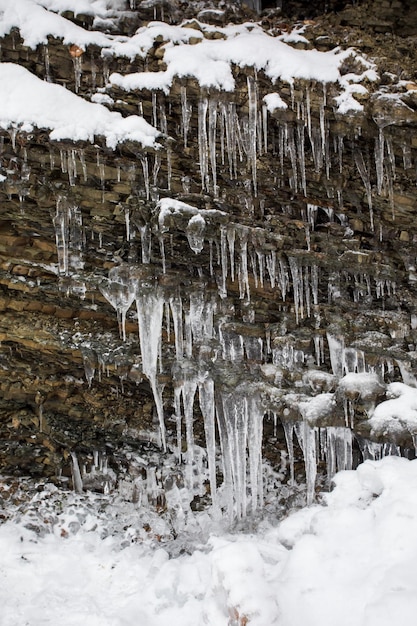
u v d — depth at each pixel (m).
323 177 6.44
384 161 6.40
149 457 6.53
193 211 5.73
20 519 5.84
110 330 6.34
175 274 6.09
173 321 6.29
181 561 5.03
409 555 3.74
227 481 6.03
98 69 5.98
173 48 6.00
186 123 6.00
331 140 6.37
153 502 6.31
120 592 5.02
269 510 6.06
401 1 7.10
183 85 5.92
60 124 5.51
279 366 6.01
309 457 5.60
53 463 6.43
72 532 5.84
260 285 6.34
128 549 5.57
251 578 3.79
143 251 5.94
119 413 6.57
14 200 5.74
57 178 5.75
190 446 6.04
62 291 6.09
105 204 5.88
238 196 6.23
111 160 5.73
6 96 5.46
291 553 4.07
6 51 5.75
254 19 6.95
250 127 6.09
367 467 4.86
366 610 3.35
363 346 6.08
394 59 6.64
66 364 6.38
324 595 3.64
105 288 5.93
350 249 6.37
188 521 6.04
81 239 5.99
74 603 4.90
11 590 5.05
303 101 6.13
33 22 5.77
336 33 6.78
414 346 6.36
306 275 6.29
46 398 6.46
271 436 6.68
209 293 6.13
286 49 6.26
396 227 6.61
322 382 5.79
